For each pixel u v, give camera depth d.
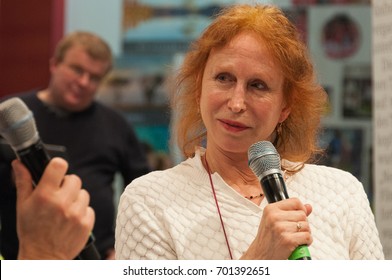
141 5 6.64
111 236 5.15
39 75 6.82
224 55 2.55
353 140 6.32
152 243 2.48
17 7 6.80
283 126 2.93
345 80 6.41
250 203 2.60
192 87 2.87
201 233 2.50
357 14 6.41
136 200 2.59
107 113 5.41
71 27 6.71
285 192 2.20
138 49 6.62
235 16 2.60
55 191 1.44
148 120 6.52
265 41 2.56
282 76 2.62
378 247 2.73
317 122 2.94
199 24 6.55
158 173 2.74
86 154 5.17
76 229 1.46
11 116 1.57
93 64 5.08
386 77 3.88
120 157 5.39
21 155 1.58
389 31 3.87
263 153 2.26
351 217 2.71
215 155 2.72
